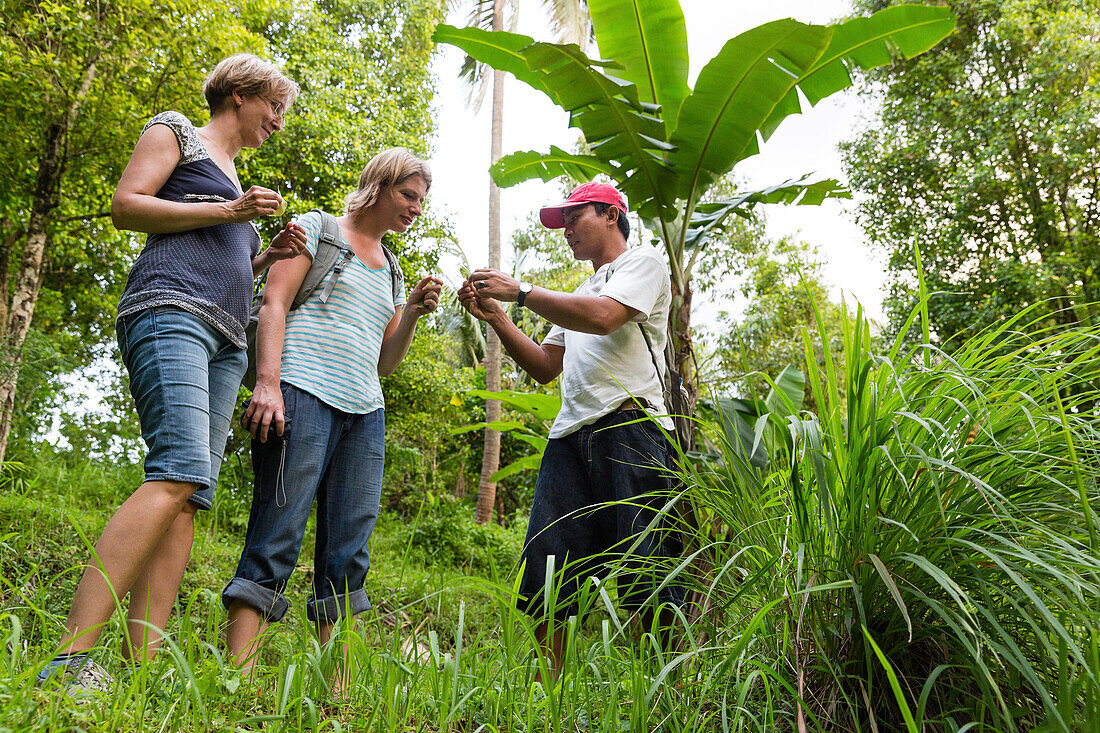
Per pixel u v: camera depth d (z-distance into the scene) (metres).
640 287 2.43
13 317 6.46
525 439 4.31
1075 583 1.26
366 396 2.20
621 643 1.96
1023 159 10.86
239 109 2.10
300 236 2.04
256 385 1.99
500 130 12.90
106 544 1.54
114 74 6.57
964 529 1.45
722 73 3.21
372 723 1.39
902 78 11.99
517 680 1.57
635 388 2.42
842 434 1.59
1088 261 10.00
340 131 10.23
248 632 1.87
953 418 1.55
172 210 1.78
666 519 2.29
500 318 2.57
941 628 1.43
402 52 12.98
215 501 6.92
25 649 1.38
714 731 1.44
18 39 6.31
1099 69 10.35
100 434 9.09
